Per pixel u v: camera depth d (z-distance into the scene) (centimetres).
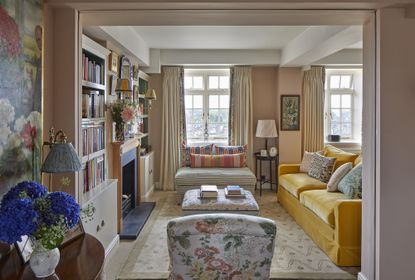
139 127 557
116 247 375
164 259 345
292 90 646
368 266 279
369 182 276
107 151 388
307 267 326
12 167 182
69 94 254
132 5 246
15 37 183
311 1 244
